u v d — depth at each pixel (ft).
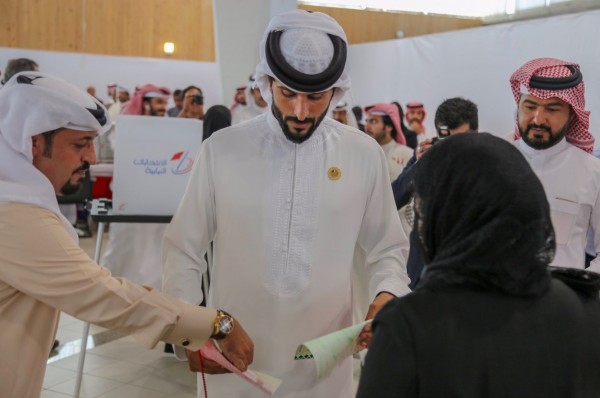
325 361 4.61
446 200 3.65
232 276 6.10
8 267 4.99
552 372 3.52
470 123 11.48
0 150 5.14
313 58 5.69
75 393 10.55
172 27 31.04
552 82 7.95
